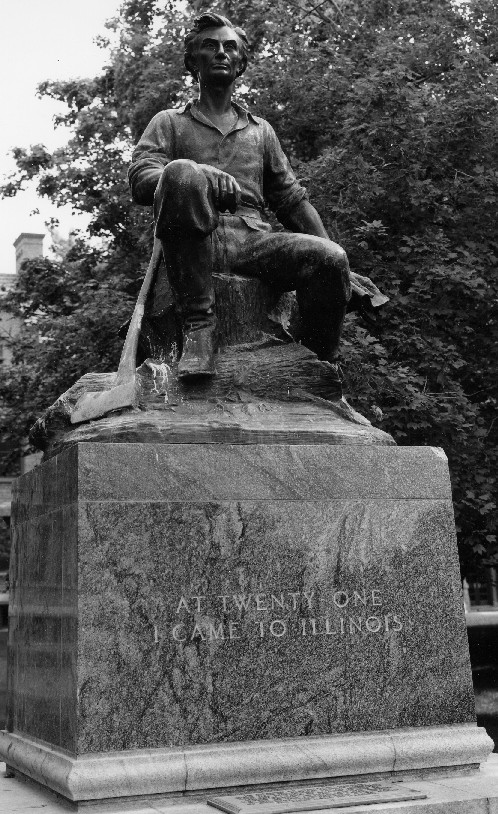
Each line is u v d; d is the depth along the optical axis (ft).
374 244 37.93
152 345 16.42
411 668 14.03
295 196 17.84
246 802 12.00
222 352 15.87
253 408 15.08
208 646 13.14
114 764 12.26
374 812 11.69
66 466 13.69
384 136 36.58
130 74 48.70
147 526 13.21
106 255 57.00
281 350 16.01
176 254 15.25
